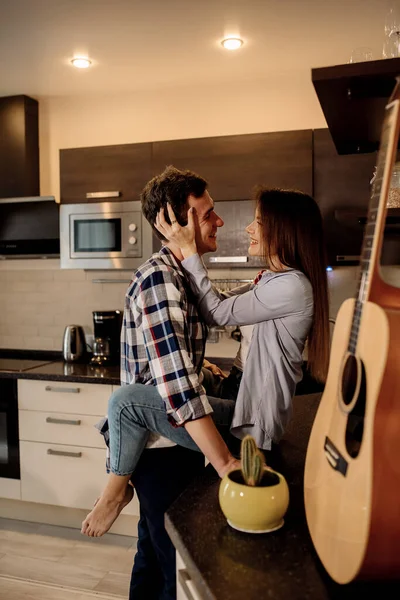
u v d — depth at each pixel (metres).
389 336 0.69
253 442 0.93
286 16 2.48
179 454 1.40
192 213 1.40
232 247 3.10
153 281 1.27
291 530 0.92
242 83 3.43
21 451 3.17
